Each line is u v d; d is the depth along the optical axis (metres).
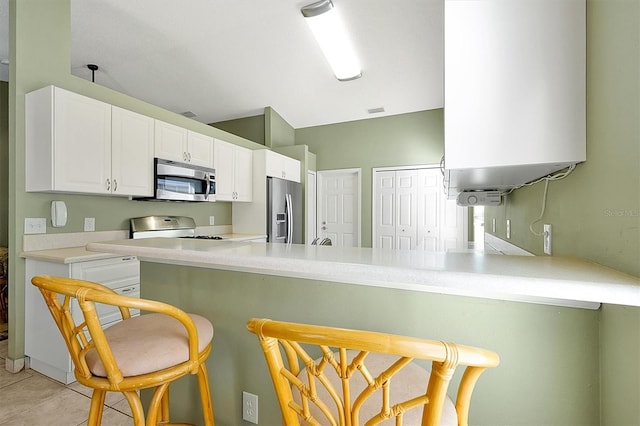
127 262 2.27
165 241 1.28
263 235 3.89
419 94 4.21
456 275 0.69
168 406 1.32
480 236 4.18
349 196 5.19
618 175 0.70
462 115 0.89
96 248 1.19
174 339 0.98
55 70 2.24
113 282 2.18
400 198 4.82
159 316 1.16
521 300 0.86
